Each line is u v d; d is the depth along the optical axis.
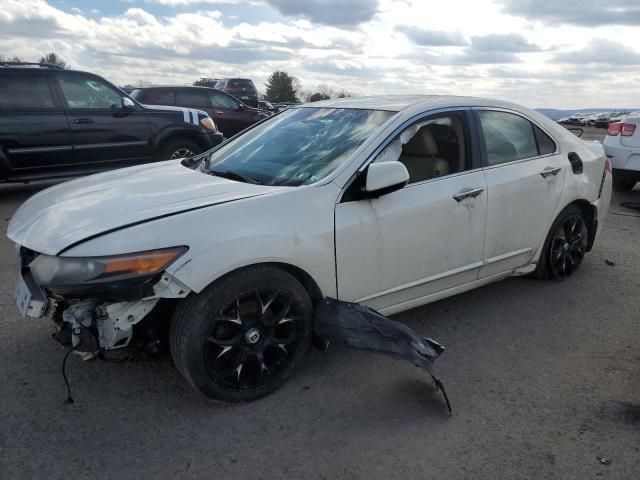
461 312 3.98
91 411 2.78
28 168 7.36
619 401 2.90
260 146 3.66
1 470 2.35
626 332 3.71
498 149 3.80
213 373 2.71
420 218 3.26
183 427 2.66
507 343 3.54
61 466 2.39
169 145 8.53
